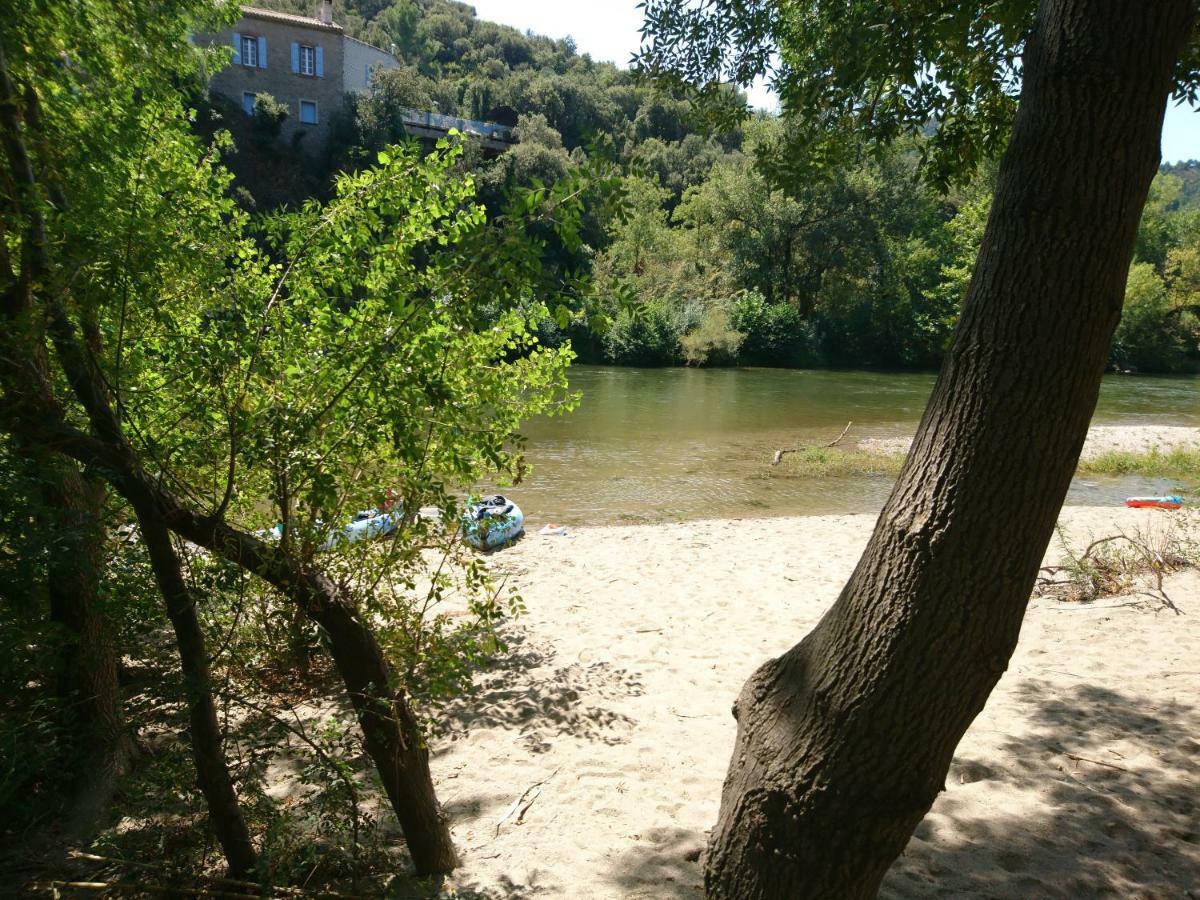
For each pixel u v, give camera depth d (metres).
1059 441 1.94
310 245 3.62
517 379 4.43
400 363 2.88
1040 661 5.70
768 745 2.32
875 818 2.12
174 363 3.27
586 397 27.44
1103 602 6.88
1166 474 15.81
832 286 44.62
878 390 31.39
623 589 7.97
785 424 22.27
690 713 5.05
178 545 3.43
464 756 4.53
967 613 2.01
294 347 3.35
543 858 3.48
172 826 3.42
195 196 3.66
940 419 2.09
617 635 6.55
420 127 52.28
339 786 3.22
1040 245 1.90
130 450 2.69
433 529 3.74
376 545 3.84
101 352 2.94
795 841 2.20
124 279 2.67
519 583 8.15
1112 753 4.30
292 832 3.20
